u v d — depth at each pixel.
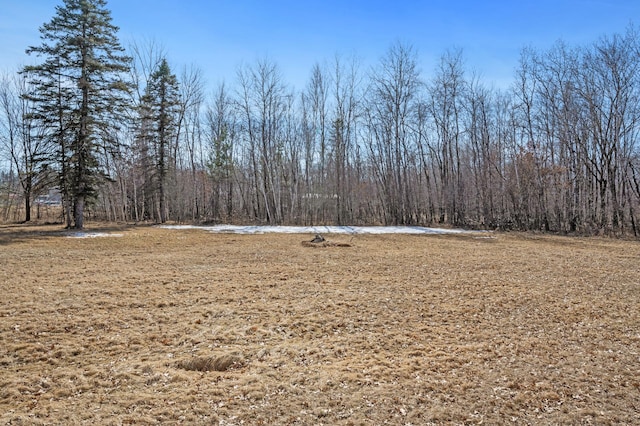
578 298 8.93
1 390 4.62
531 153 28.31
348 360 5.59
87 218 34.94
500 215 29.67
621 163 25.56
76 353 5.75
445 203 32.41
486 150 31.89
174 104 30.98
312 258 14.21
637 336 6.54
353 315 7.63
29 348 5.81
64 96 22.67
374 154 34.12
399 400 4.45
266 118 33.16
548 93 28.78
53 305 7.81
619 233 23.94
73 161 22.89
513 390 4.71
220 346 6.08
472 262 13.66
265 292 9.23
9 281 9.76
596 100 25.89
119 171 32.62
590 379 4.99
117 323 6.98
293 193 32.91
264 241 19.53
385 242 19.83
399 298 8.82
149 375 5.03
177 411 4.18
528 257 14.99
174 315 7.48
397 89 32.28
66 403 4.34
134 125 31.08
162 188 31.02
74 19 22.88
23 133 33.12
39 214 36.41
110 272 11.16
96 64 22.67
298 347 6.05
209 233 23.22
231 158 35.53
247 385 4.79
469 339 6.45
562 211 27.91
